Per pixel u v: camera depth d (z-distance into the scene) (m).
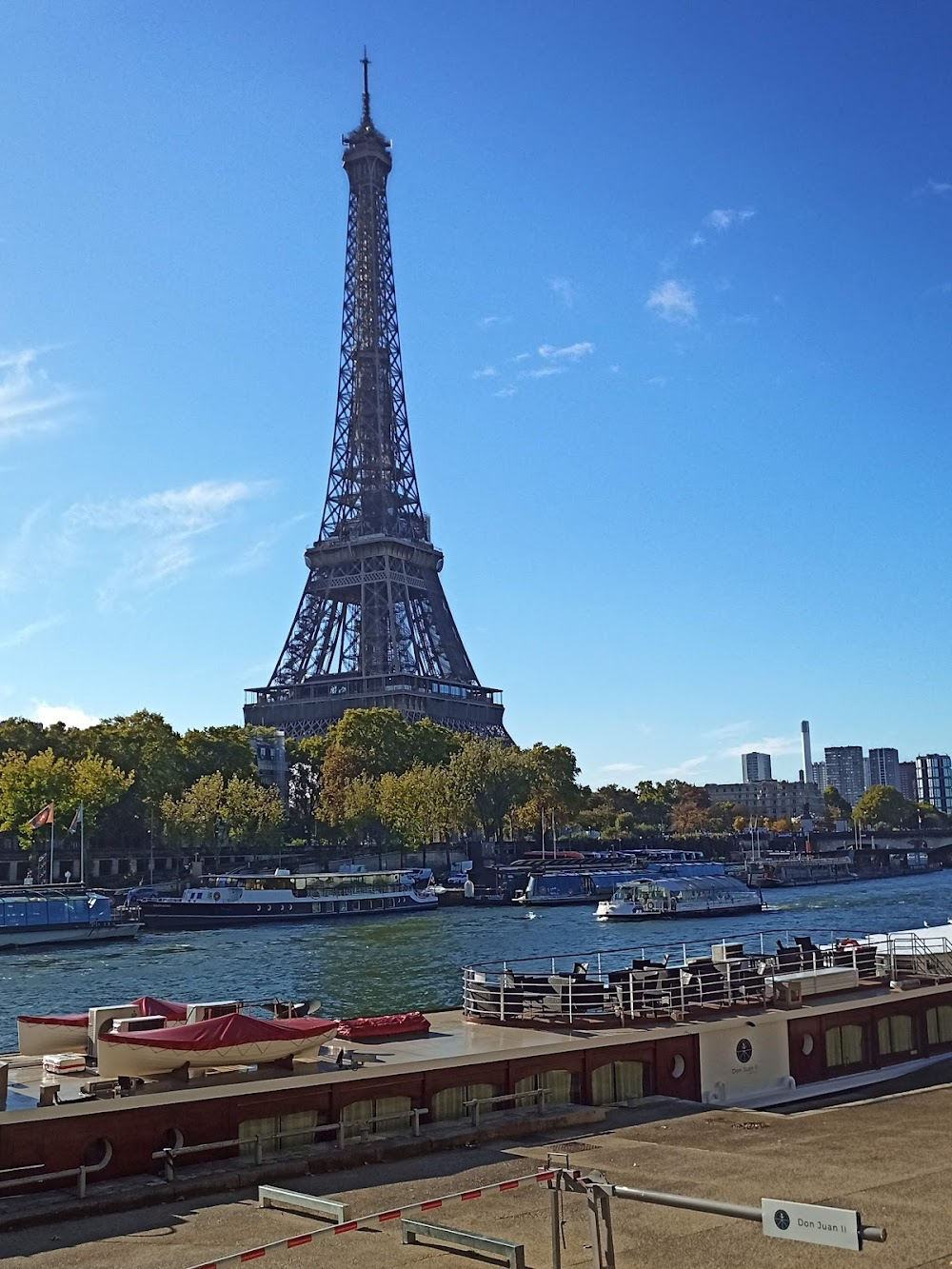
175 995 91.88
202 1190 29.41
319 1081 32.88
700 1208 17.33
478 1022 42.53
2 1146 28.77
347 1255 24.98
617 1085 39.03
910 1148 33.09
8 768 184.62
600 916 160.88
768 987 45.16
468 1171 31.12
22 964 114.06
